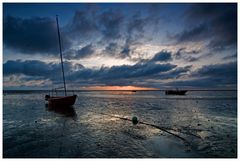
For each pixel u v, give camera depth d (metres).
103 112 16.94
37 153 6.70
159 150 7.01
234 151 6.96
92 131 9.78
